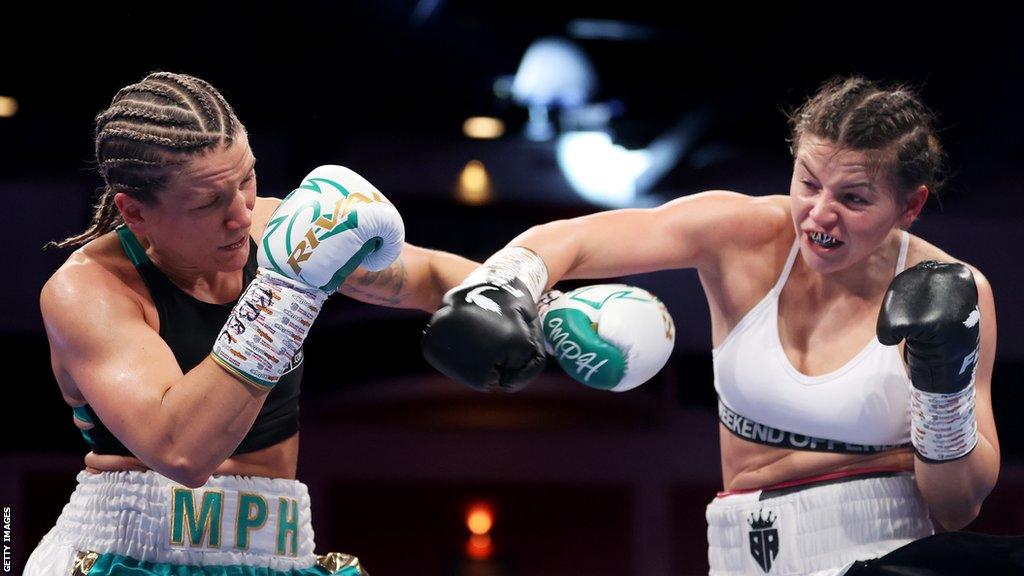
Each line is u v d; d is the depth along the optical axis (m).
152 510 2.22
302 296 2.09
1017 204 7.38
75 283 2.18
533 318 2.19
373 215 2.11
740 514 2.60
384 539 7.73
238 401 2.06
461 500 7.81
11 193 6.99
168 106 2.10
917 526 2.52
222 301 2.33
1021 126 6.73
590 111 8.04
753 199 2.67
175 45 6.92
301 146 7.79
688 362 7.94
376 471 7.80
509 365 2.12
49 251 7.00
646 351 2.40
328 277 2.10
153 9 6.66
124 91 2.19
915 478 2.55
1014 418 7.33
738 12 6.82
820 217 2.35
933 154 2.39
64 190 7.05
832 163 2.32
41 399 7.00
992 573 2.27
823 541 2.48
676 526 7.88
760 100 7.23
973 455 2.42
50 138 7.07
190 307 2.27
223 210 2.12
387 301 2.73
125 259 2.27
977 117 6.77
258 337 2.06
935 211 7.45
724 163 8.24
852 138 2.29
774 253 2.59
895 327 2.23
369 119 7.96
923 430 2.37
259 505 2.31
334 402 7.85
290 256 2.07
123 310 2.17
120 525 2.22
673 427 7.96
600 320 2.39
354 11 7.03
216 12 6.75
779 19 6.64
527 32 7.18
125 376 2.09
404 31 7.27
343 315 7.96
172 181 2.07
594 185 8.28
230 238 2.16
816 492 2.51
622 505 7.89
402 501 7.81
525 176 8.27
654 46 7.40
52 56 6.84
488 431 7.93
